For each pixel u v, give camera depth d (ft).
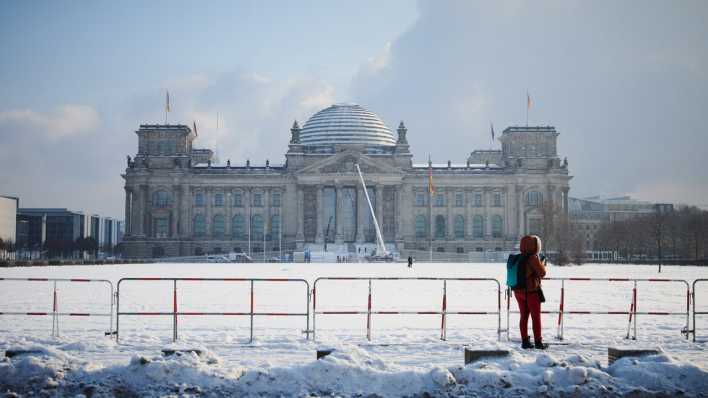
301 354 92.99
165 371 69.00
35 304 163.63
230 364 78.43
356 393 66.54
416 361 87.66
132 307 154.81
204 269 406.00
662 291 218.38
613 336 110.32
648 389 66.90
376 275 312.71
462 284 258.37
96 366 71.51
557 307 159.74
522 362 72.33
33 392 66.64
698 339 107.86
